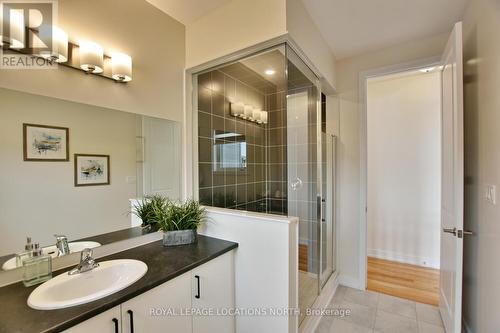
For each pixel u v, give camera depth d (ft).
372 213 11.26
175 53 6.43
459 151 4.99
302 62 6.41
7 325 2.72
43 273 3.75
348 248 8.72
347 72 8.63
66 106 4.39
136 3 5.50
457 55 4.95
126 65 5.00
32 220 3.98
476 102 5.34
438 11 6.04
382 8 5.93
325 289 7.79
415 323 6.53
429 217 10.12
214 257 4.92
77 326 2.89
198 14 6.25
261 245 5.20
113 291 3.40
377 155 11.10
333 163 8.73
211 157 7.48
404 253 10.62
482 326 4.97
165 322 3.98
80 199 4.59
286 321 4.86
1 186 3.70
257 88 8.17
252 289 5.34
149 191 5.77
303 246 7.29
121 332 3.35
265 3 5.21
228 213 5.73
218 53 6.02
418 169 10.30
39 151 4.09
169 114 6.27
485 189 4.87
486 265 4.81
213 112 7.58
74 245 4.48
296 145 7.75
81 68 4.52
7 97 3.76
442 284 6.66
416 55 7.46
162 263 4.45
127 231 5.29
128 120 5.37
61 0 4.25
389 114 10.83
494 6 4.41
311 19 6.29
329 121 8.98
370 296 7.94
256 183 8.37
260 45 5.42
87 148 4.69
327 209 8.55
